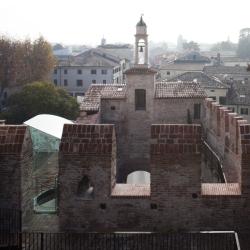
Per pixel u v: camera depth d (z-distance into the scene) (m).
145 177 46.84
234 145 27.70
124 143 45.41
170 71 146.50
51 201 25.72
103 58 135.88
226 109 33.22
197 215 19.70
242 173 19.53
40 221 21.45
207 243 18.50
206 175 39.56
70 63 132.38
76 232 19.88
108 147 19.72
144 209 19.80
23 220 20.27
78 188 20.09
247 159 19.44
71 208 19.98
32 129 35.69
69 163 19.83
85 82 130.88
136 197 19.77
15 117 82.62
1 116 83.12
